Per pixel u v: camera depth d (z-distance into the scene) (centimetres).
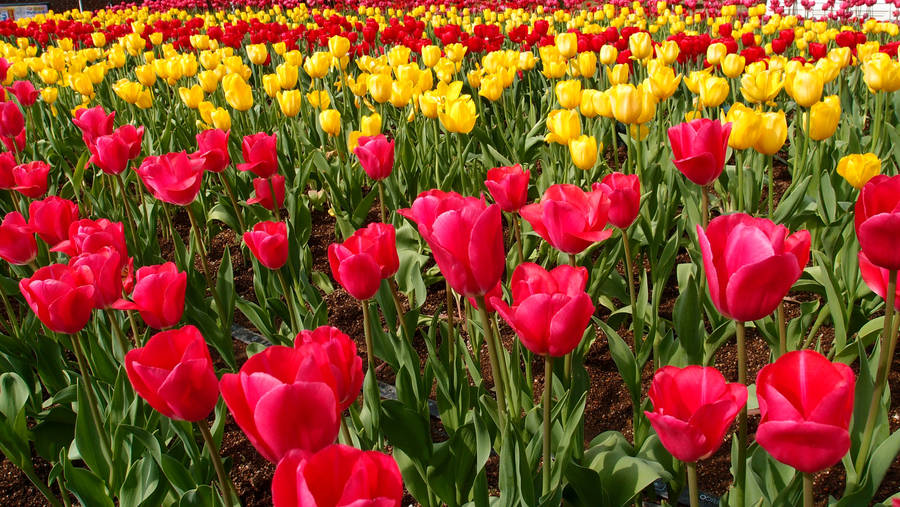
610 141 650
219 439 232
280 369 125
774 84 399
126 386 247
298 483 93
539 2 1590
